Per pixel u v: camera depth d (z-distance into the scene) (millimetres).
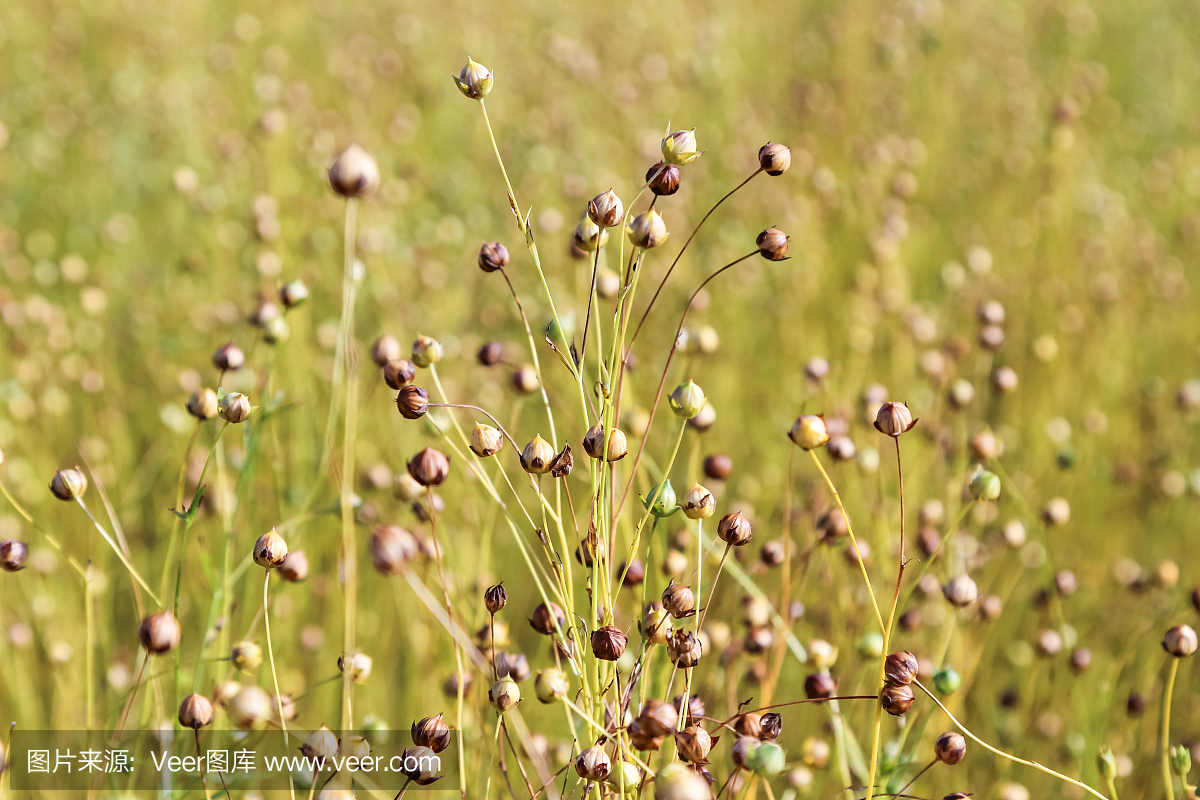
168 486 1161
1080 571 1101
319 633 990
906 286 1494
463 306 1406
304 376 1178
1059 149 1758
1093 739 958
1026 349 1432
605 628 833
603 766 828
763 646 901
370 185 859
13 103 2119
